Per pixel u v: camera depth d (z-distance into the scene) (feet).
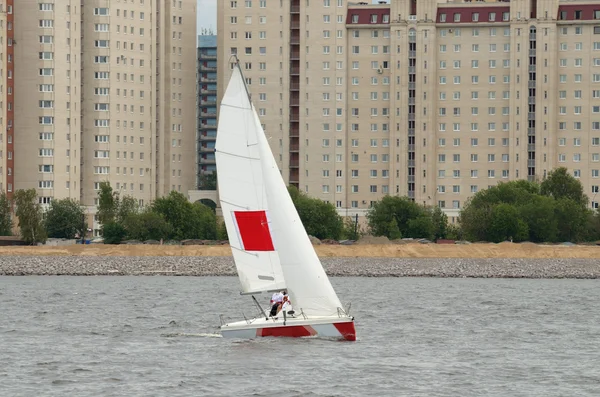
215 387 611.88
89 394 595.88
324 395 593.01
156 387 612.70
